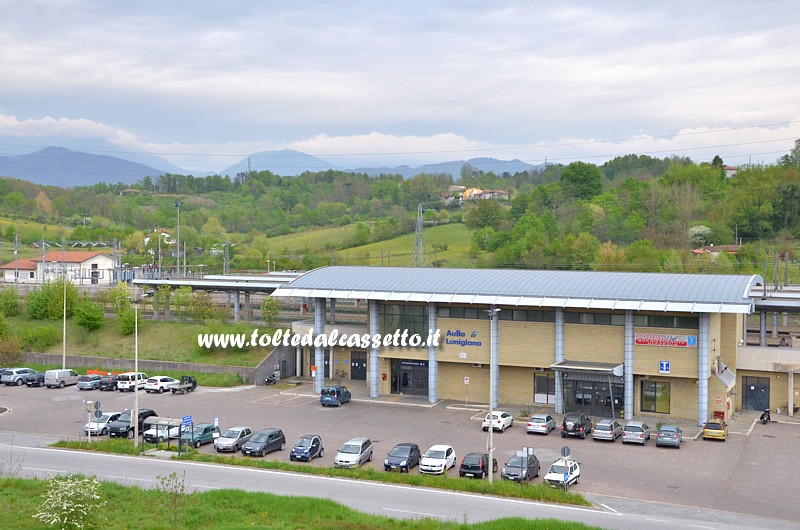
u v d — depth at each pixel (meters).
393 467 47.41
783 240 167.75
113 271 153.50
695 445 55.53
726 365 67.56
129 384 77.81
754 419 64.56
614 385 64.62
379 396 73.56
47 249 194.62
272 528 33.62
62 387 80.38
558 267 152.12
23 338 94.25
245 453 51.72
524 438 57.19
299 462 49.88
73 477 39.03
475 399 71.12
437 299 68.38
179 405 69.62
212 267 171.12
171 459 50.25
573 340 66.38
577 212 192.38
